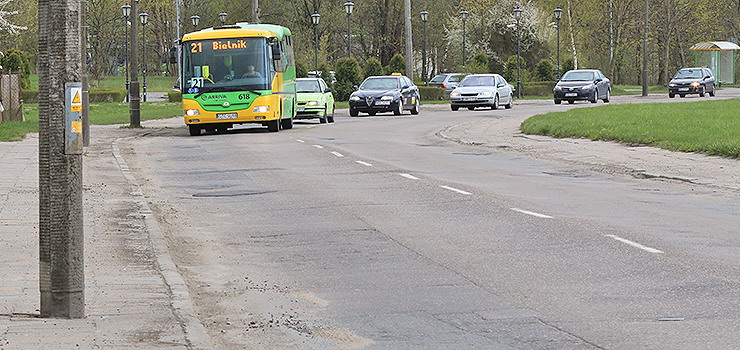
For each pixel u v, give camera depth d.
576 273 13.55
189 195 23.66
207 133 49.81
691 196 22.64
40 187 10.90
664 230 17.19
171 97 94.81
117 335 10.19
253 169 29.64
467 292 12.58
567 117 50.31
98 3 123.81
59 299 10.98
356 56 139.50
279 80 49.56
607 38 127.00
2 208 20.27
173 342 9.92
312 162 31.53
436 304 11.97
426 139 42.97
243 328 11.09
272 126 49.25
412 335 10.51
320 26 128.50
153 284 13.16
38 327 10.49
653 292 12.23
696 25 133.38
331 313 11.73
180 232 18.20
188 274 14.38
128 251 15.70
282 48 51.03
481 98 74.06
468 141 40.81
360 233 17.55
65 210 10.87
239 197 23.14
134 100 52.28
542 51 125.06
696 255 14.66
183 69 48.16
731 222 18.20
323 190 24.08
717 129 38.59
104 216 19.58
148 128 52.56
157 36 148.88
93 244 16.33
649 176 27.16
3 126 46.81
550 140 40.56
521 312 11.38
